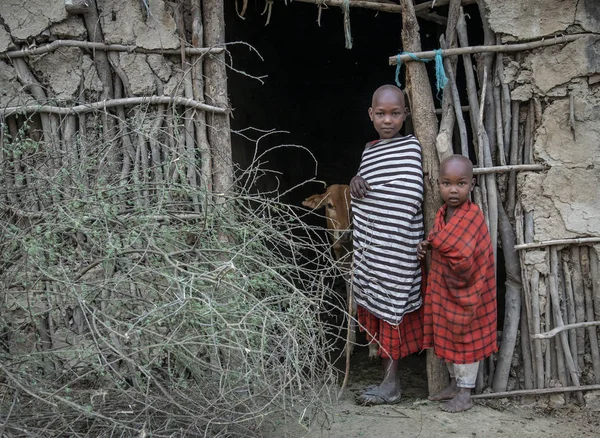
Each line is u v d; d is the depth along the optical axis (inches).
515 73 154.6
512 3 151.9
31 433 109.3
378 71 342.3
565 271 153.3
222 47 154.9
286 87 315.3
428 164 156.2
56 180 134.3
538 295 152.5
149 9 150.3
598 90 149.7
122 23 150.2
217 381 118.7
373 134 343.6
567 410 150.6
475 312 144.6
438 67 155.2
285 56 316.5
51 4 146.5
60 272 120.0
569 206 150.6
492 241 154.5
